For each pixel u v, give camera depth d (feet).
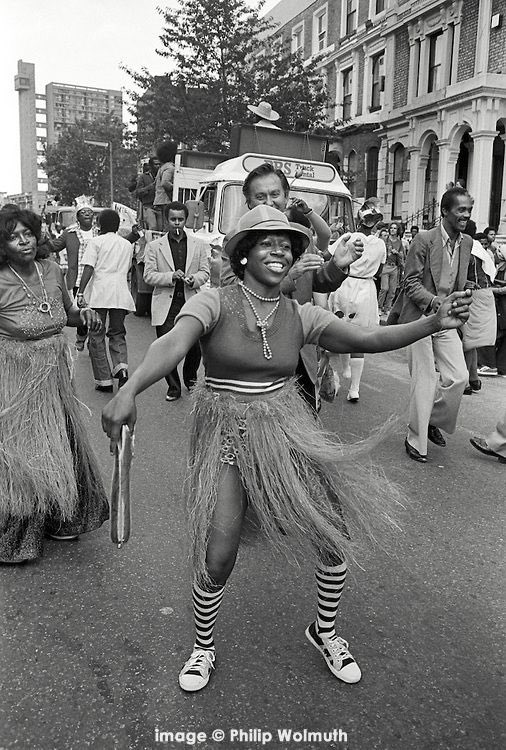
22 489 11.70
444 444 19.49
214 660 9.44
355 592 11.55
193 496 8.74
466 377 17.81
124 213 59.98
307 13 99.40
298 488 8.36
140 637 10.16
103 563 12.32
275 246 8.41
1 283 11.77
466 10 65.92
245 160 30.14
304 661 9.68
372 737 8.29
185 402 23.71
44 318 12.01
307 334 8.98
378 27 80.18
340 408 23.36
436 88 71.31
